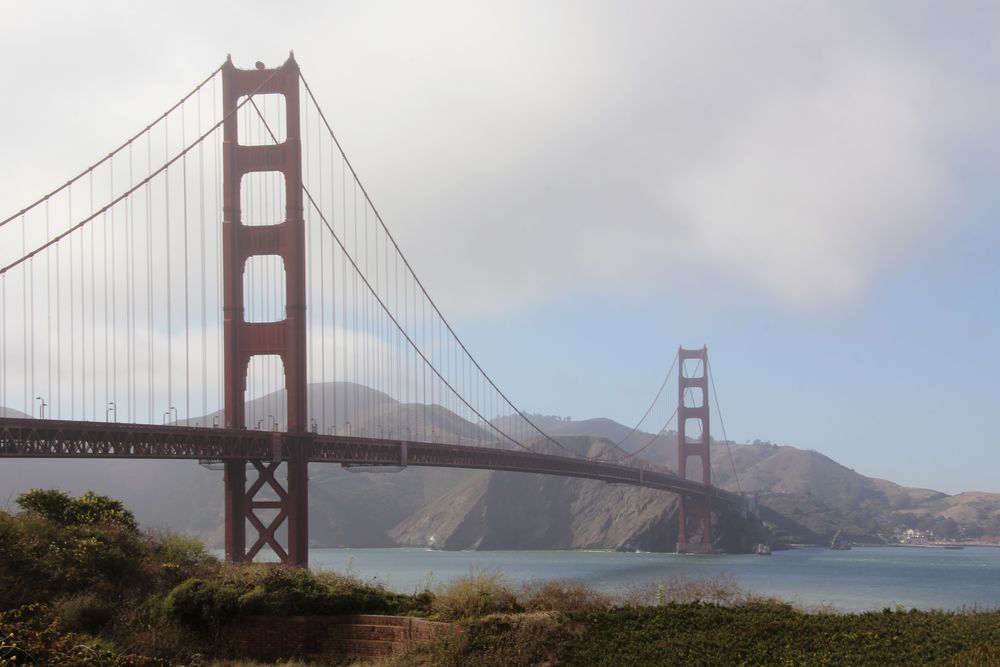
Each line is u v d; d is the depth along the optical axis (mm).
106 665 22531
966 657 21922
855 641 23516
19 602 27672
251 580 28812
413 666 24078
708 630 24469
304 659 26453
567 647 24031
